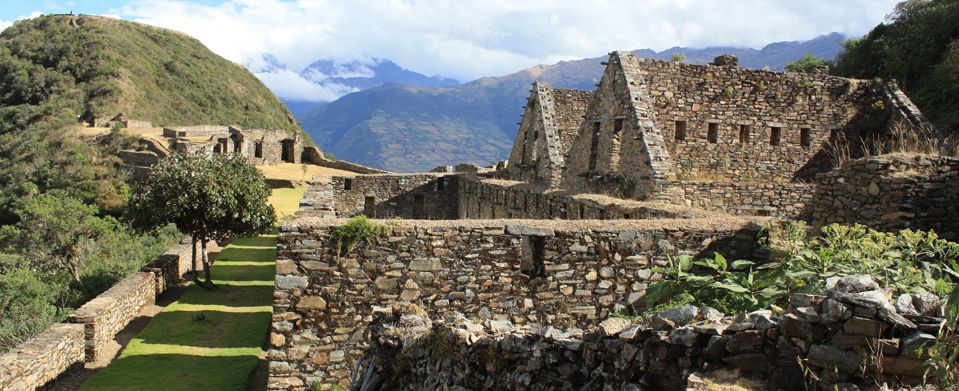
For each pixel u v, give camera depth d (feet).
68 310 77.00
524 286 32.48
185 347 47.52
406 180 120.26
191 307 60.80
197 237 78.02
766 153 66.03
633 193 57.41
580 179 68.03
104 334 51.93
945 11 84.28
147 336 50.52
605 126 64.49
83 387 39.40
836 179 36.37
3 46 407.44
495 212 86.22
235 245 97.71
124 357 45.32
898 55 84.79
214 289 69.36
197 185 71.05
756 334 16.46
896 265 24.98
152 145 237.45
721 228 33.30
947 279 24.79
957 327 15.11
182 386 39.22
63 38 421.18
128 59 425.69
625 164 59.72
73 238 109.29
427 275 32.09
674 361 17.33
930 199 33.22
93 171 225.15
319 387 31.96
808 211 37.96
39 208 109.60
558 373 19.77
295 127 506.48
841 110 68.28
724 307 24.62
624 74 62.23
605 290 32.78
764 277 26.23
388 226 31.96
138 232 78.38
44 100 364.79
